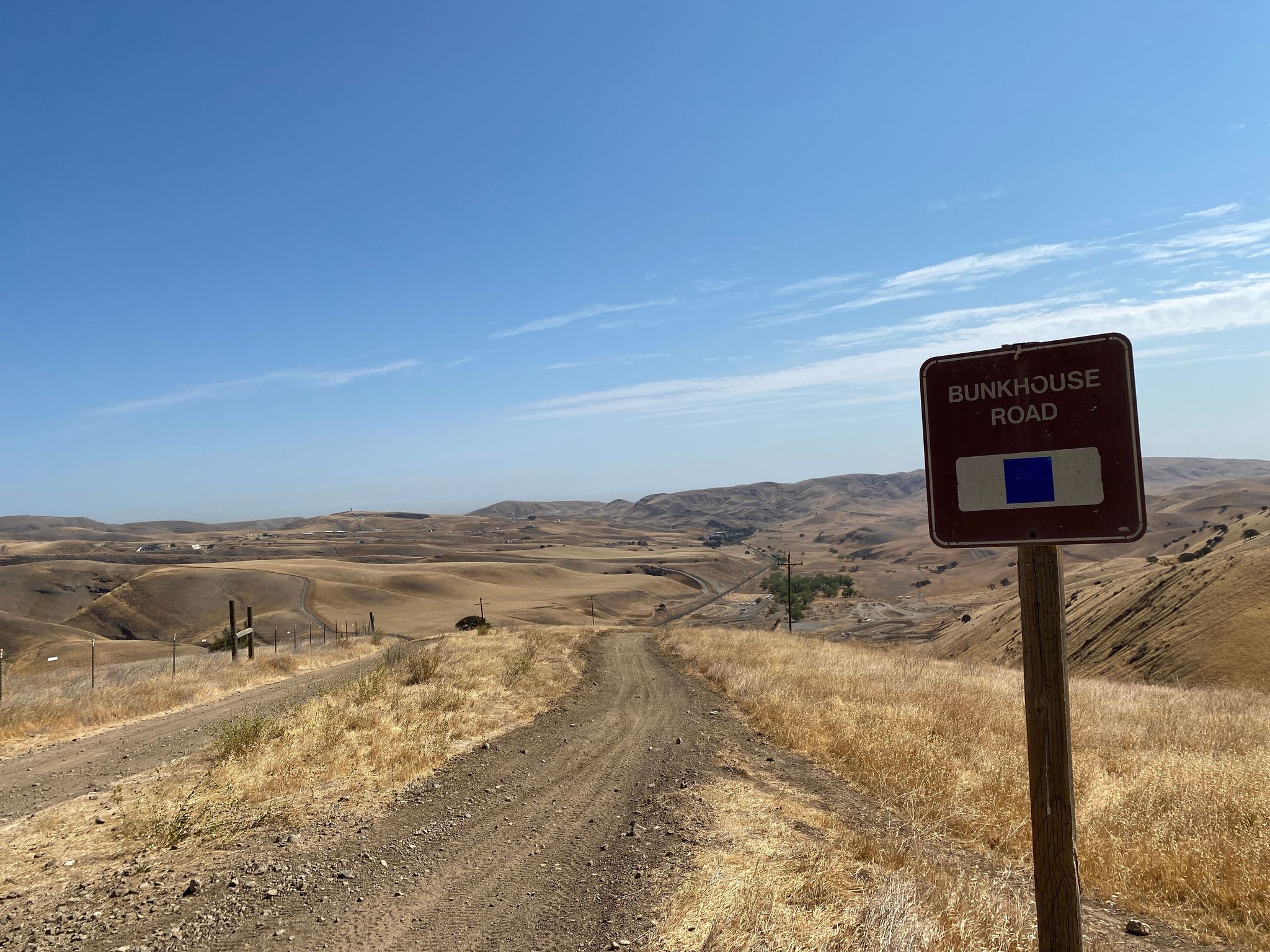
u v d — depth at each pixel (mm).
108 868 6742
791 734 11906
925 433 3348
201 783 9125
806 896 5383
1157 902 5848
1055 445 3098
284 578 160500
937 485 3307
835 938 4625
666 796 8750
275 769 9688
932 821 7691
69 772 11836
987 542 3197
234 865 6691
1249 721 12773
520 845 7336
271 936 5332
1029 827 7090
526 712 14961
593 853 7016
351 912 5758
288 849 7086
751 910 5039
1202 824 6996
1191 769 8625
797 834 7070
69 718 16750
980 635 81875
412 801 8719
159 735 14922
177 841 7324
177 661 31766
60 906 5918
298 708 13758
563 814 8375
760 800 8352
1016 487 3150
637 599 173125
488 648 25562
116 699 19219
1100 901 5988
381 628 117625
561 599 162750
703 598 178500
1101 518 3016
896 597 177500
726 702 16109
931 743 10359
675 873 6215
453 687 16016
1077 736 11148
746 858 6355
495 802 8836
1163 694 18312
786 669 19406
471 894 6102
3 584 165500
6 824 8672
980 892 5234
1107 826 7219
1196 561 72688
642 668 22609
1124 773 9094
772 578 198125
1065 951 2984
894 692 14906
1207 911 5613
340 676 24469
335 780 9430
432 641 33094
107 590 177375
